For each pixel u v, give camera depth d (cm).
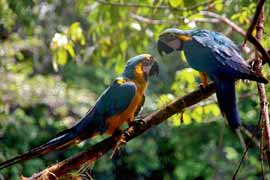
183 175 1895
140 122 719
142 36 1205
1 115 1622
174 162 2003
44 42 2044
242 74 682
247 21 1048
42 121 1798
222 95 692
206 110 1029
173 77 2019
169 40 773
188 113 1007
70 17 2081
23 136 1806
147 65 756
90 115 730
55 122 1828
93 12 1192
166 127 1991
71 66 2125
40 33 2028
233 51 723
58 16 2073
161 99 994
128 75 747
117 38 1209
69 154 1855
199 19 1065
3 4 1490
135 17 1186
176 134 1939
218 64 703
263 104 666
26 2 1499
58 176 697
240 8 1041
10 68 1670
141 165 2017
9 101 1664
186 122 1013
